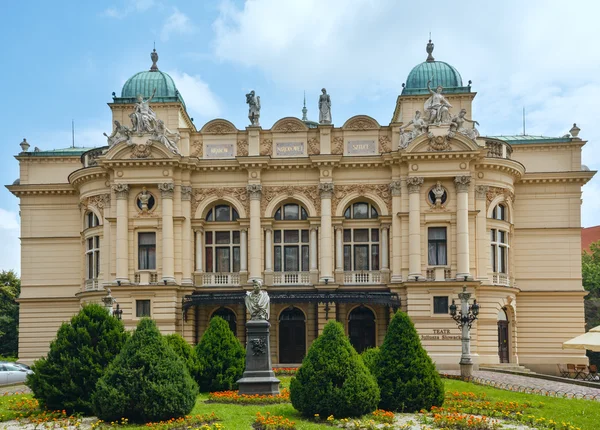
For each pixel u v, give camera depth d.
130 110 62.75
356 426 26.28
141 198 58.31
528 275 62.16
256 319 34.72
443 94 61.41
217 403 32.56
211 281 59.34
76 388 29.73
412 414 29.61
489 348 56.75
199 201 59.97
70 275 64.69
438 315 55.59
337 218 59.28
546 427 27.75
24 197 65.56
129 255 58.03
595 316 81.12
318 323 57.84
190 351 37.91
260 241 59.16
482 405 31.94
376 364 30.72
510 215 60.66
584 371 59.47
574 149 63.53
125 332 31.58
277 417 27.09
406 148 56.88
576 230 62.25
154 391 27.33
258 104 60.59
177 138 59.56
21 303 64.69
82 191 62.09
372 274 58.88
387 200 59.19
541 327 61.50
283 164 59.31
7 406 32.41
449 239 56.97
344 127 59.66
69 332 30.52
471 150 56.44
